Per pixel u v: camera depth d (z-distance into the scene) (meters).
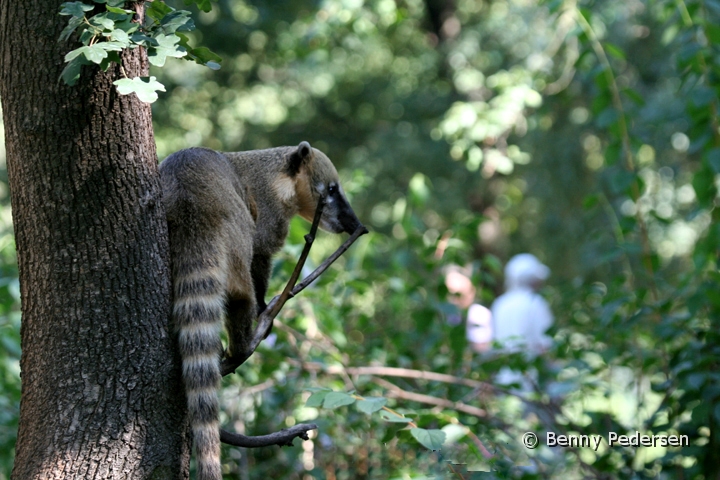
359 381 9.85
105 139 5.45
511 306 13.69
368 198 27.45
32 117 5.34
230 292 6.57
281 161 8.56
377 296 13.05
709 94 10.25
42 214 5.46
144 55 5.63
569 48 16.66
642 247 10.56
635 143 11.28
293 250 10.20
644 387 11.54
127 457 5.54
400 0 19.22
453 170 26.55
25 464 5.49
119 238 5.58
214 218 6.50
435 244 10.91
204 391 5.79
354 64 29.88
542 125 21.19
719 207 10.77
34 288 5.60
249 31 25.50
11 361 10.89
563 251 25.95
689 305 9.34
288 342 10.09
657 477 9.33
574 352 10.39
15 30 5.32
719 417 8.26
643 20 23.39
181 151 7.00
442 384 10.34
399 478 7.42
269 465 9.25
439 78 29.62
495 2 28.45
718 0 12.48
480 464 8.11
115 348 5.59
